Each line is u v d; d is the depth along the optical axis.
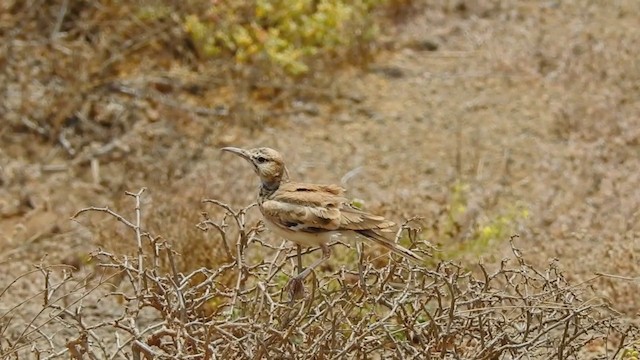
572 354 12.16
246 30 21.98
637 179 18.14
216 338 11.34
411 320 11.36
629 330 12.32
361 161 19.83
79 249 16.97
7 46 20.83
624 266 15.13
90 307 15.08
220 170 19.11
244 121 20.70
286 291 12.55
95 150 19.72
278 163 11.95
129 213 16.88
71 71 20.59
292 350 10.77
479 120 21.12
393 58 23.33
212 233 15.23
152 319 14.85
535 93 21.92
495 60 22.89
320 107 21.47
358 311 12.41
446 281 10.96
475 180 18.97
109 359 11.20
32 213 18.00
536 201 17.98
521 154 19.88
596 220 16.89
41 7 21.94
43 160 19.50
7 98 20.50
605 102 20.78
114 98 20.77
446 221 17.03
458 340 12.50
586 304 12.48
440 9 25.11
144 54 21.88
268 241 16.02
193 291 11.30
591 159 19.09
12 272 16.36
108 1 22.08
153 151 19.72
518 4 25.44
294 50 21.89
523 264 12.52
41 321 14.74
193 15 21.72
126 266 11.33
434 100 21.84
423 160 19.83
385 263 14.88
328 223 11.38
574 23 24.50
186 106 20.89
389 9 24.92
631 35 23.69
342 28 22.78
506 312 13.68
